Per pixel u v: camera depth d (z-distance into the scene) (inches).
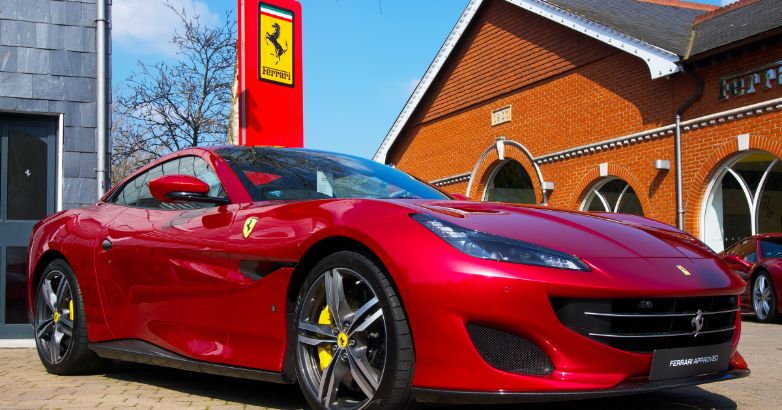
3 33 245.8
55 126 253.1
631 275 104.3
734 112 471.8
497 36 717.3
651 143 538.3
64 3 254.8
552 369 101.0
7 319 239.9
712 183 495.2
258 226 125.7
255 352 123.6
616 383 102.3
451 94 786.2
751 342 261.1
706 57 479.5
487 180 732.0
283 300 119.3
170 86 684.1
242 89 307.1
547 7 628.1
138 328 148.4
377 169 158.7
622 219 133.7
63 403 134.0
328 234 113.1
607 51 582.9
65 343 170.6
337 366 111.7
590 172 594.6
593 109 596.1
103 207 172.6
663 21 615.2
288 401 134.3
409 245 104.7
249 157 149.9
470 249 102.3
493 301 98.9
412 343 104.7
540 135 656.4
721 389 151.9
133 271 149.1
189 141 689.0
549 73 645.9
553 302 100.7
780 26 430.0
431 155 819.4
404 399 105.5
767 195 477.4
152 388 150.5
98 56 254.7
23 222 244.1
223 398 138.0
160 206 155.5
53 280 175.6
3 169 245.4
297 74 328.8
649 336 105.1
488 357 100.6
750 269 378.3
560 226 115.3
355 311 112.3
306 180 142.8
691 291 107.4
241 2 309.3
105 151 254.7
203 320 133.3
